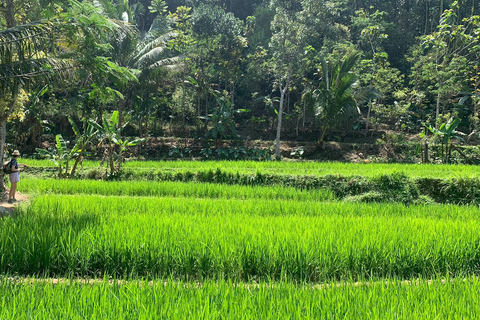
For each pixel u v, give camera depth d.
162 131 33.09
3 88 10.77
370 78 30.94
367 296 4.72
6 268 6.01
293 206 11.04
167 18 36.19
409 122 31.98
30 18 13.89
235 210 10.53
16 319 3.86
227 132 33.31
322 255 6.22
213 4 47.28
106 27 12.37
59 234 6.61
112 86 31.78
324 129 28.81
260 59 34.03
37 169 19.08
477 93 30.16
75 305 4.24
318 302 4.43
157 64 27.08
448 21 28.84
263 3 45.25
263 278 6.04
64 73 11.73
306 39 29.67
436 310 4.37
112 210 10.02
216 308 4.24
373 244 6.59
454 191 14.52
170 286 4.79
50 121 29.98
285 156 29.42
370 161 27.39
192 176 17.05
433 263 6.45
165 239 6.52
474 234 7.27
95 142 27.22
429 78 29.64
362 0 45.22
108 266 6.21
